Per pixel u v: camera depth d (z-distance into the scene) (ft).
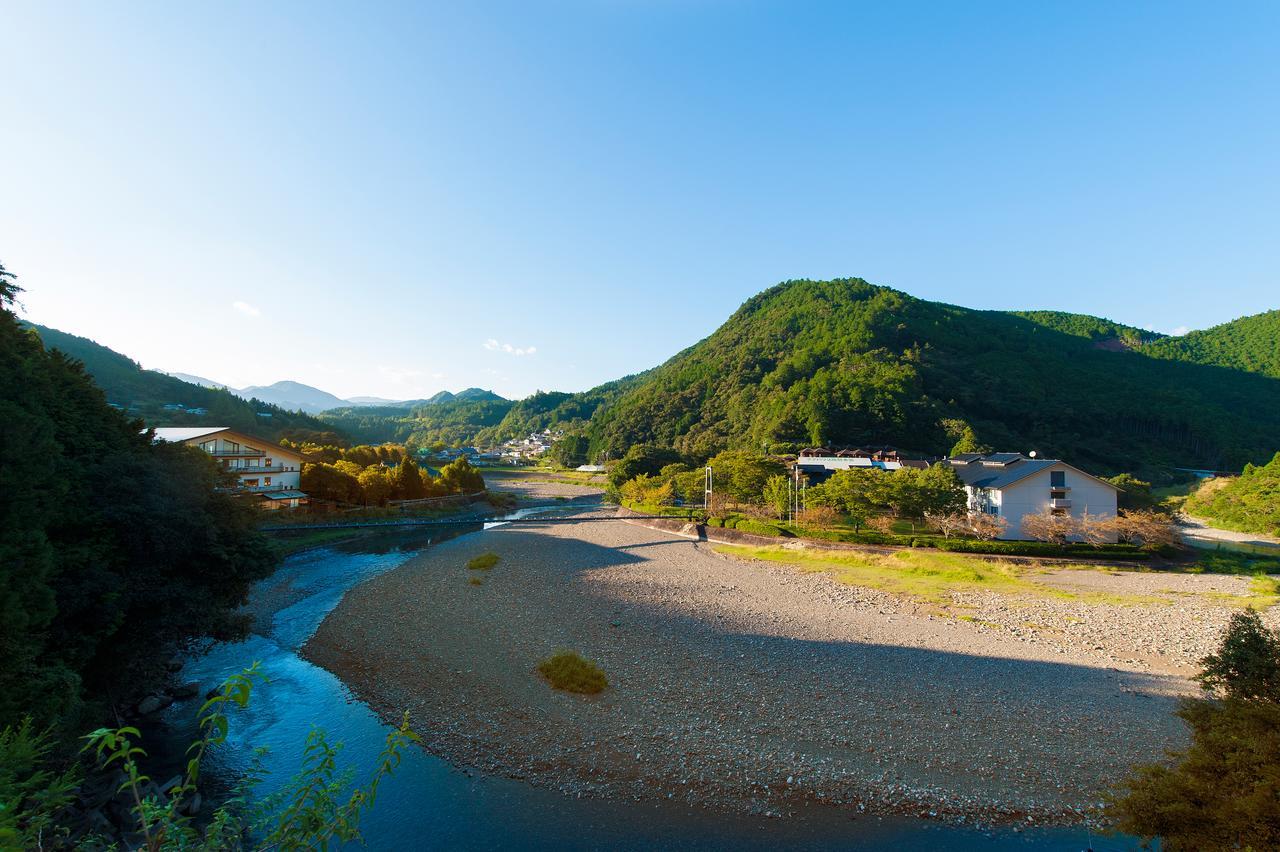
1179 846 36.73
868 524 197.77
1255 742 35.81
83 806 47.91
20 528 49.75
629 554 177.27
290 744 63.31
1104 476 347.36
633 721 67.15
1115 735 65.26
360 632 95.76
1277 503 216.33
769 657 85.66
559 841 49.57
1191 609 114.42
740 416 479.00
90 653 57.16
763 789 56.08
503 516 282.56
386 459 395.34
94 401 78.38
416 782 56.70
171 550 68.13
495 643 90.33
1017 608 115.14
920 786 56.54
